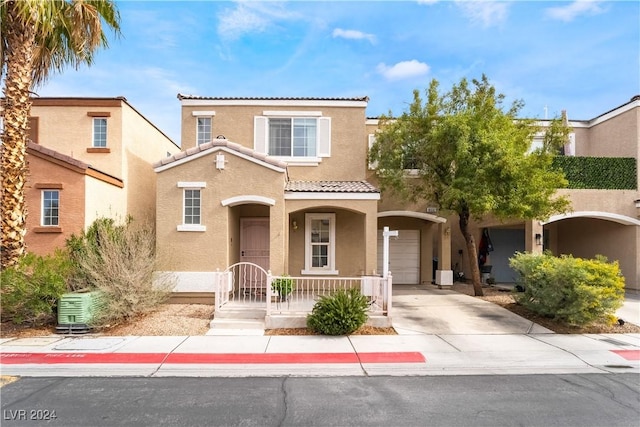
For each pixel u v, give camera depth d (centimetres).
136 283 1041
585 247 1870
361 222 1469
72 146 1453
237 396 618
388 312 1024
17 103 1050
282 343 894
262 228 1476
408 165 1474
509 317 1140
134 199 1565
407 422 533
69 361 771
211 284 1240
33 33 1070
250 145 1552
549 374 736
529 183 1243
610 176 1620
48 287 959
